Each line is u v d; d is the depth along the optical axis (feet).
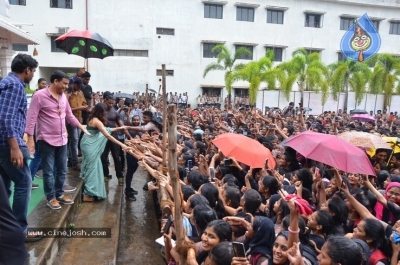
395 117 62.49
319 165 16.90
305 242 9.33
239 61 89.04
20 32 23.72
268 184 13.43
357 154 12.74
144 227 16.49
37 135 13.20
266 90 72.64
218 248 7.68
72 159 19.97
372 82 71.26
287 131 28.22
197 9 85.40
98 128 16.90
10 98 9.54
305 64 70.74
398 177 14.96
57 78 12.98
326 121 44.14
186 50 85.46
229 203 12.90
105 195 17.83
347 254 6.95
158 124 21.97
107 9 78.74
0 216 5.57
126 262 13.32
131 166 19.54
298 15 92.12
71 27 76.38
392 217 12.30
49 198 13.55
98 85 80.23
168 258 9.48
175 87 85.35
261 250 9.08
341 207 11.12
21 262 5.77
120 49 80.84
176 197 7.36
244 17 89.20
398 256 8.87
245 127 30.32
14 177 10.00
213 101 83.87
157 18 82.69
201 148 21.36
